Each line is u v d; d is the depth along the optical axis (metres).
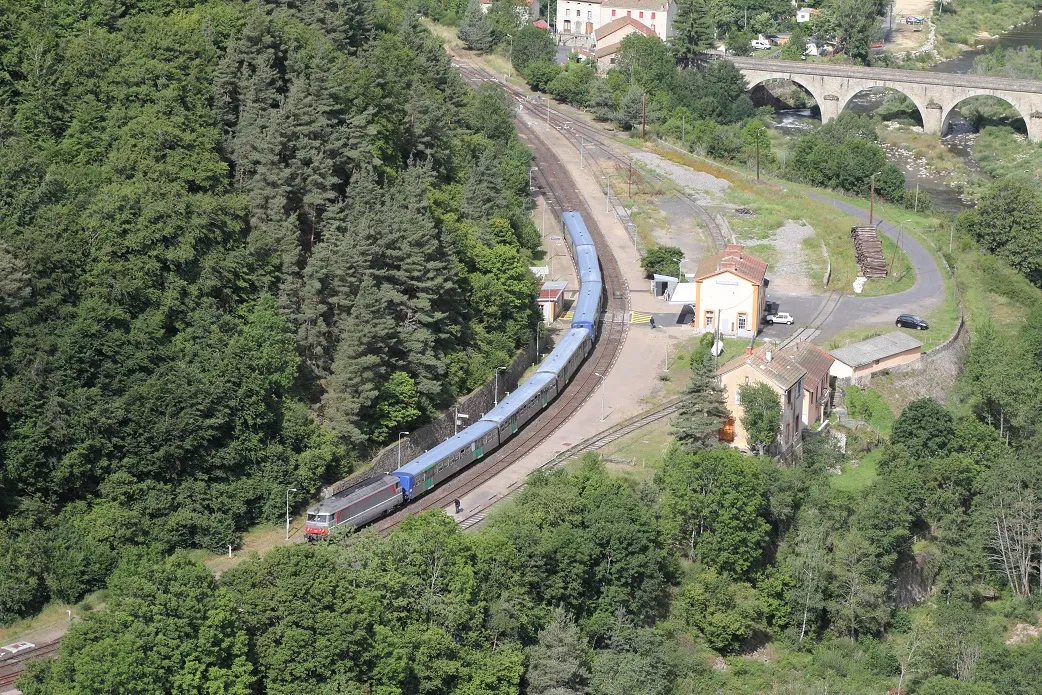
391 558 176.50
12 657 173.25
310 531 199.00
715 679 190.12
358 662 163.50
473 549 183.75
